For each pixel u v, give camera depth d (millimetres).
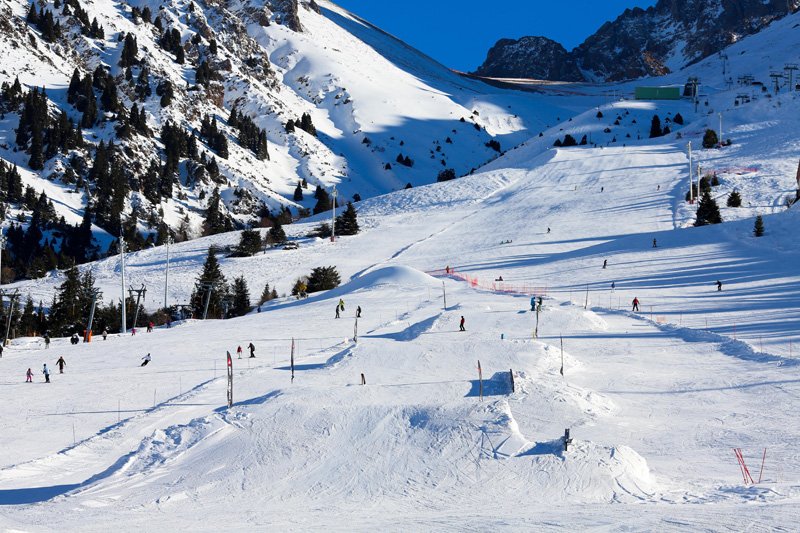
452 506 22234
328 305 77750
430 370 43188
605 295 71375
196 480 26672
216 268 96750
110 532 20266
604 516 18609
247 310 91562
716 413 33219
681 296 68188
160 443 30906
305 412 31516
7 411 41188
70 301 92438
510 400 34344
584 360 45688
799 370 39688
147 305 100000
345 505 23203
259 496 24719
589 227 109375
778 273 73312
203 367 51906
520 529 17641
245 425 31328
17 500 26172
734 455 26875
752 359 43469
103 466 30594
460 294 76750
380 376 42156
